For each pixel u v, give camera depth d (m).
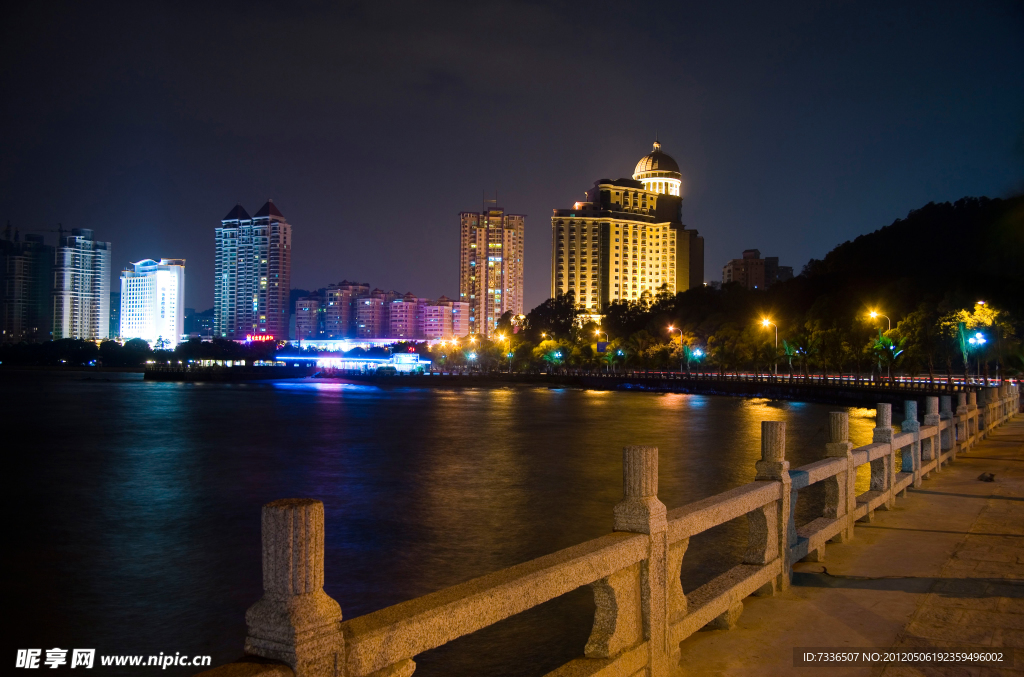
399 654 3.28
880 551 9.02
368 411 83.62
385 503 27.81
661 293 186.88
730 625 6.38
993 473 14.91
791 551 7.64
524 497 28.73
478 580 3.88
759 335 118.69
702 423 64.00
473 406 92.31
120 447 49.16
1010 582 7.71
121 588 18.22
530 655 12.01
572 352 172.00
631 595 4.83
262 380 199.00
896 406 71.56
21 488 33.41
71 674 13.13
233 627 15.49
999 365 70.06
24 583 18.66
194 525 25.58
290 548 2.96
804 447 43.94
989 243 121.00
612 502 27.50
